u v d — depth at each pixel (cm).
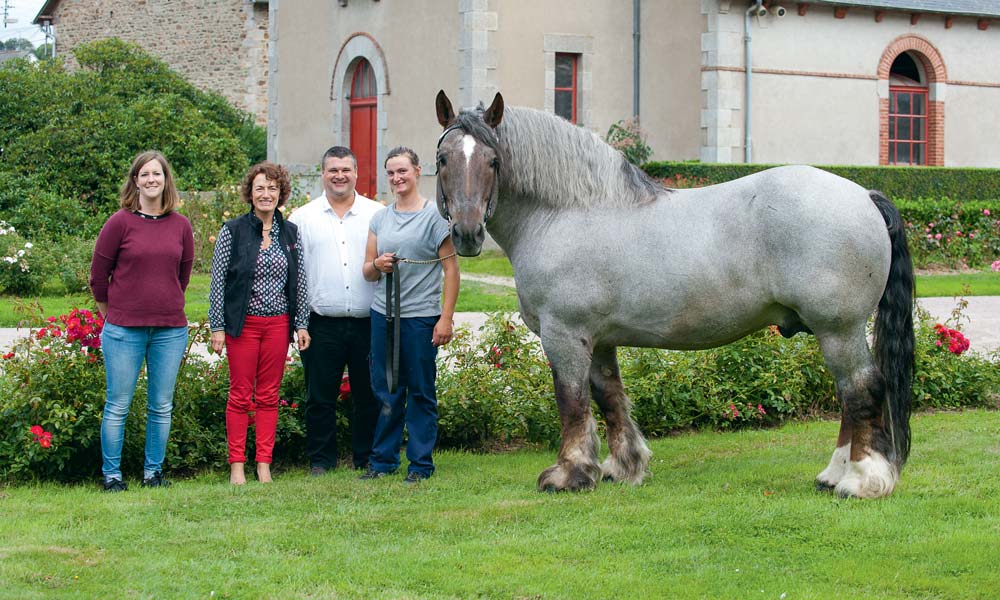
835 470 558
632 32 1930
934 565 446
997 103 2172
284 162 2220
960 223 1819
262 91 2897
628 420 600
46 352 659
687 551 469
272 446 638
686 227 534
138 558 475
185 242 619
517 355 764
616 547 479
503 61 1775
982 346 1040
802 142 1941
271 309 624
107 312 607
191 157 2166
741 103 1852
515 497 567
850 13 1975
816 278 504
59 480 647
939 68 2094
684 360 784
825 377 814
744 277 523
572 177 549
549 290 548
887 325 527
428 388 620
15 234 1504
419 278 612
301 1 2147
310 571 457
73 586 441
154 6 3042
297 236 639
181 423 665
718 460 655
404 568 457
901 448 537
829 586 428
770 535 488
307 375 658
